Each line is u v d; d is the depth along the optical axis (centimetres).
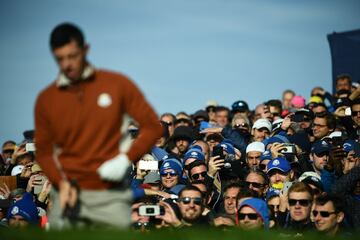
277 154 3506
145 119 1722
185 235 1571
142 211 2583
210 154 3866
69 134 1703
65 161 1714
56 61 1689
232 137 4044
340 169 3331
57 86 1708
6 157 4891
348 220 2784
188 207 2667
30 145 3922
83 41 1683
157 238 1533
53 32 1670
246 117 4662
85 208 1703
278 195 2986
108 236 1493
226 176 3372
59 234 1502
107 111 1694
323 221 2606
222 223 2595
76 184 1684
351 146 3312
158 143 4088
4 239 1527
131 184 3406
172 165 3403
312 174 3219
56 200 1738
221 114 4747
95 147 1695
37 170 3512
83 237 1480
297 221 2698
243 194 2750
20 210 2772
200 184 3102
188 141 4050
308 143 3797
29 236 1511
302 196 2683
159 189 3431
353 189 2986
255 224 2564
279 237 1625
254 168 3516
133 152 1700
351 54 5506
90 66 1706
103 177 1683
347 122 4109
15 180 3769
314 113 4012
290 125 3947
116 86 1703
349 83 4906
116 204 1709
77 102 1697
